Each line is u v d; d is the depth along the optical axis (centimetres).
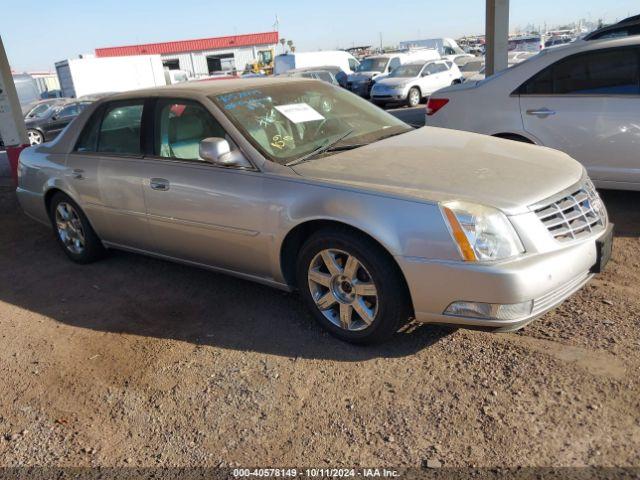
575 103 536
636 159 514
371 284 326
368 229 314
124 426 298
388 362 329
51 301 460
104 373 347
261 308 411
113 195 461
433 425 276
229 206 381
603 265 337
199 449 277
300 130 409
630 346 319
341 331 351
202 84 453
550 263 300
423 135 428
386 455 261
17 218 733
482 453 255
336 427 282
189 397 316
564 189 328
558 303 313
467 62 2645
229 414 299
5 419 313
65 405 320
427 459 255
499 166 349
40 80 4019
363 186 330
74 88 2489
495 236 295
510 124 575
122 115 465
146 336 387
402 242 307
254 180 371
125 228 467
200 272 489
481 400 289
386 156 372
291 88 455
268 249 369
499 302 292
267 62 4119
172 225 423
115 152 467
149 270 506
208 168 396
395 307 322
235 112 404
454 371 314
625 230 498
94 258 530
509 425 270
